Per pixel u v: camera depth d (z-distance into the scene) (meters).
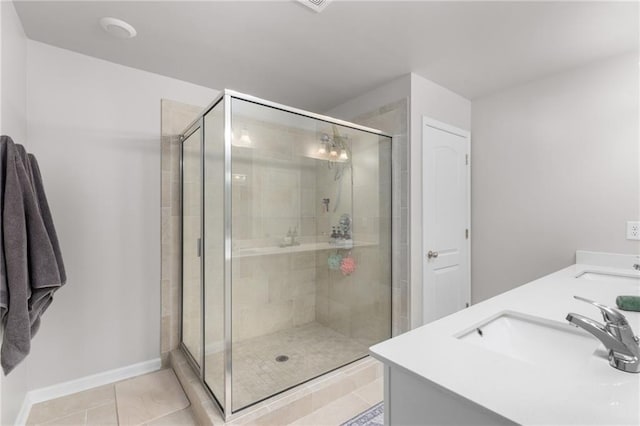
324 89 2.68
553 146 2.41
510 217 2.66
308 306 2.83
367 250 2.62
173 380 2.17
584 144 2.26
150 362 2.31
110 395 1.99
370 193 2.58
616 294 1.39
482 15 1.71
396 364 0.77
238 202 2.22
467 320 1.08
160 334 2.36
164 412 1.82
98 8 1.62
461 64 2.26
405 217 2.41
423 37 1.92
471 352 0.83
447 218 2.67
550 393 0.64
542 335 1.09
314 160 2.60
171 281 2.40
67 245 2.02
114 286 2.18
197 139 2.12
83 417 1.77
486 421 0.60
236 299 2.27
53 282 1.44
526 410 0.57
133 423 1.72
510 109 2.66
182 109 2.47
